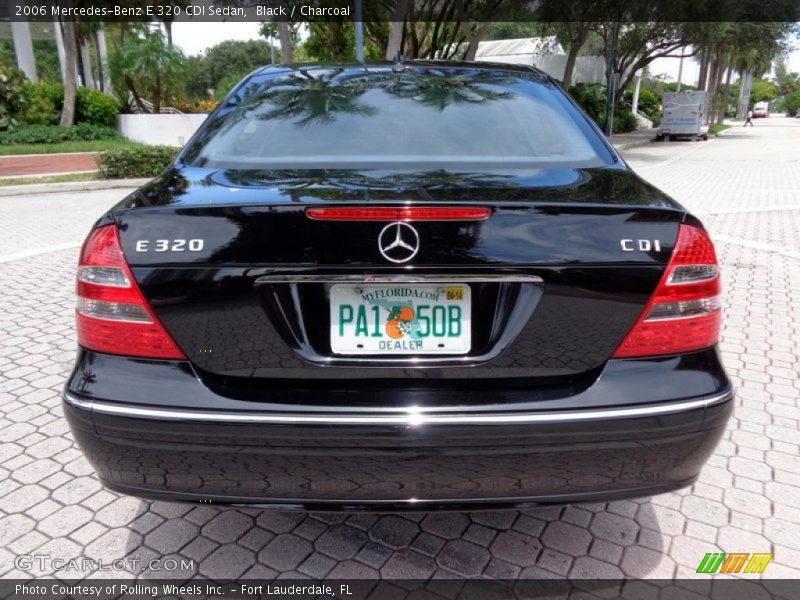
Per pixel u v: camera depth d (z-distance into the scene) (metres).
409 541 2.30
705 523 2.41
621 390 1.71
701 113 31.97
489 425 1.65
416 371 1.72
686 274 1.75
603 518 2.43
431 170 2.04
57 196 11.35
